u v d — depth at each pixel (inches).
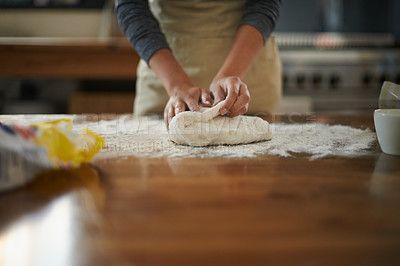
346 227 13.7
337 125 36.8
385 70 86.7
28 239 12.9
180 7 44.5
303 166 22.4
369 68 87.0
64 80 100.6
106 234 13.2
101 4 104.5
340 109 85.1
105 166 22.4
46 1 104.2
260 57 45.7
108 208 15.6
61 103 101.7
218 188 18.1
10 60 83.7
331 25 93.1
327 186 18.5
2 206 15.9
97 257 11.7
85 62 84.5
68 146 21.2
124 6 40.3
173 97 33.1
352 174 20.6
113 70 85.0
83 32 106.0
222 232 13.3
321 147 27.6
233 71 34.9
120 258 11.6
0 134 17.7
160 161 23.7
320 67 87.0
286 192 17.5
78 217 14.7
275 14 40.5
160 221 14.2
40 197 16.9
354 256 11.7
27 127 19.7
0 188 17.1
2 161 17.2
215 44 44.4
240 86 31.4
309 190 17.8
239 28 39.6
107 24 101.9
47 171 20.7
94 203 16.1
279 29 93.9
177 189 18.0
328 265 11.2
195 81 44.8
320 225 13.9
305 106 84.7
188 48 44.7
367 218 14.5
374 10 91.9
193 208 15.5
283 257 11.6
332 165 22.5
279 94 48.4
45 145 19.8
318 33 93.6
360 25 92.7
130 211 15.2
